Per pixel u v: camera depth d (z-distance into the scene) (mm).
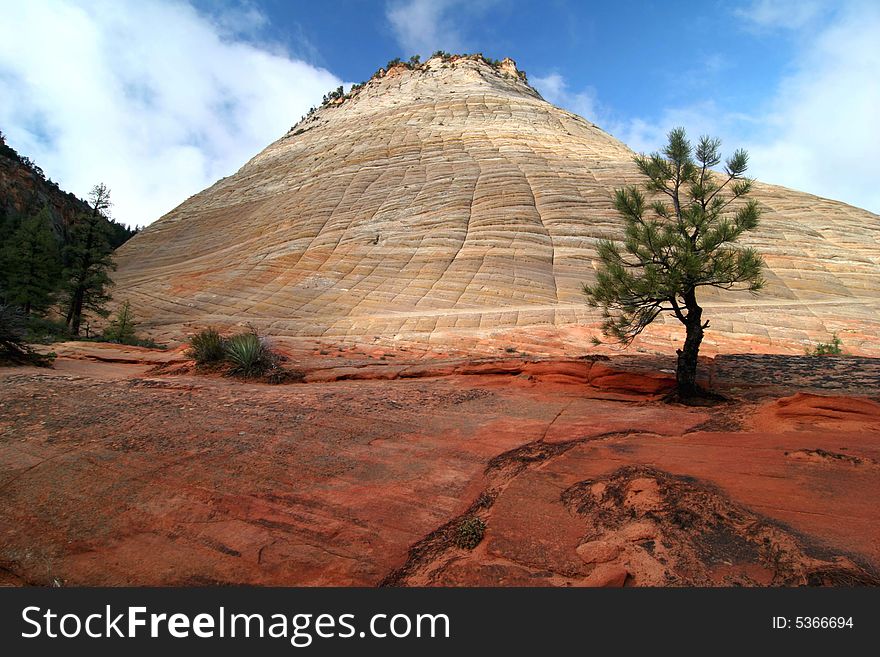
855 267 43594
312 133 98000
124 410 7805
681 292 10078
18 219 61250
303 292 43312
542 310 36719
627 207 11070
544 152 71250
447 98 98312
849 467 4668
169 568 3967
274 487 5281
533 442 6609
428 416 8281
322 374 12938
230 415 7848
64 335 27703
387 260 48250
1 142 82500
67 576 3887
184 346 19719
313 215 59656
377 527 4508
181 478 5422
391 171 67938
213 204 79875
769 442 5617
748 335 30469
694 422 7051
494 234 50469
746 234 47625
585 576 3539
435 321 34812
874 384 8977
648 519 4074
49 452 5961
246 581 3822
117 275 60312
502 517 4449
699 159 10781
